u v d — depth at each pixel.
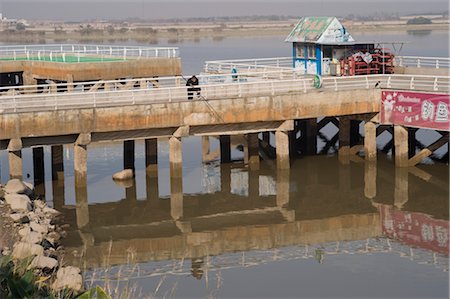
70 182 38.97
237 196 37.00
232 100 37.59
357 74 46.25
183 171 42.19
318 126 46.72
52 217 32.06
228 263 27.48
